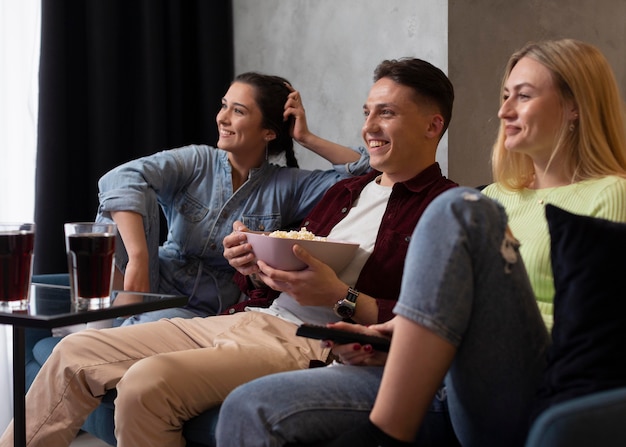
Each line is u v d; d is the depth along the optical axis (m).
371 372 1.52
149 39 3.24
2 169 2.98
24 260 1.50
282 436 1.39
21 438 1.61
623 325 1.16
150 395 1.64
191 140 3.47
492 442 1.32
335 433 1.43
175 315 2.35
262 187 2.46
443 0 2.59
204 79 3.38
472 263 1.24
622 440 1.05
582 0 3.12
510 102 1.71
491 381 1.27
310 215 2.17
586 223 1.22
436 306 1.21
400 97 1.95
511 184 1.79
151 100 3.25
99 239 1.50
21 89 3.02
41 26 3.00
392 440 1.23
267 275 1.82
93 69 3.13
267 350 1.81
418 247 1.25
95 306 1.51
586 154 1.64
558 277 1.24
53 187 3.02
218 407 1.72
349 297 1.76
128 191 2.28
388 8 2.78
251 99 2.41
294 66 3.17
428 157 2.00
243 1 3.39
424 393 1.22
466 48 2.65
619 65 3.30
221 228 2.43
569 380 1.17
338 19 2.97
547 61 1.66
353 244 1.82
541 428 1.06
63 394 1.82
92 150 3.14
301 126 2.48
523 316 1.26
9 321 1.40
